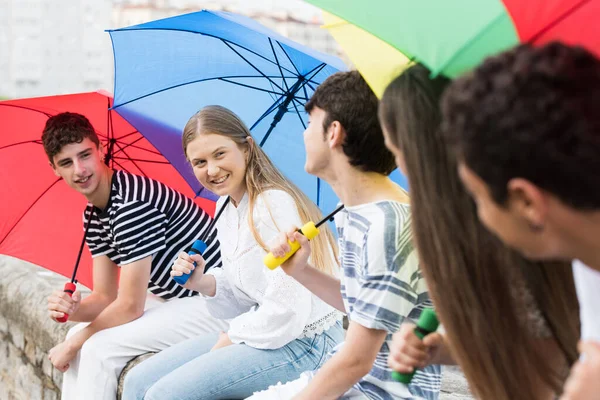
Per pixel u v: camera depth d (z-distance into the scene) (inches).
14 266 156.0
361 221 68.1
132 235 106.4
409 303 64.6
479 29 49.9
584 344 39.3
